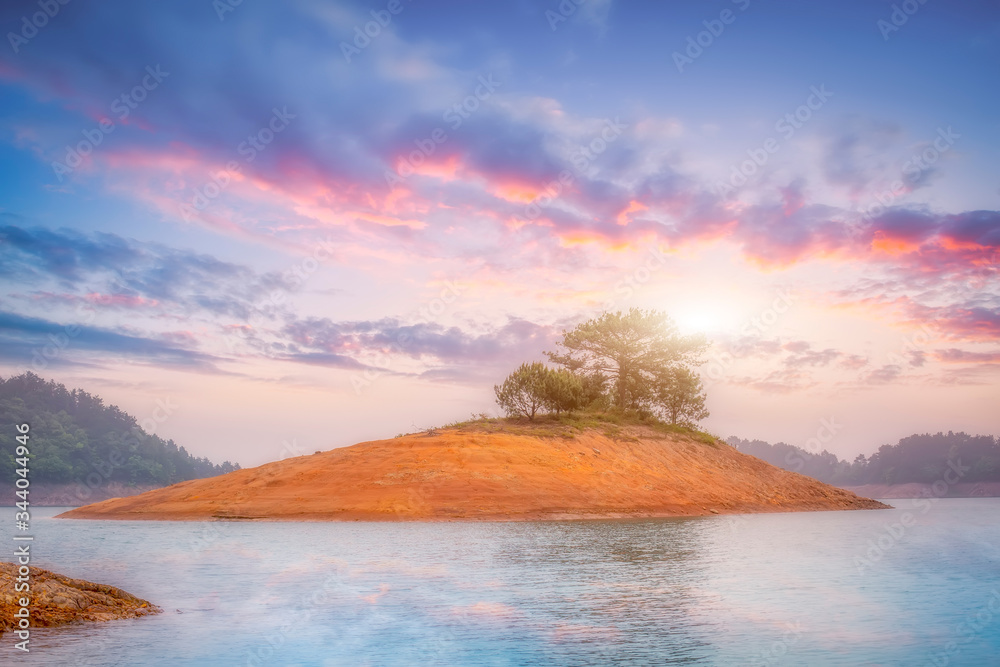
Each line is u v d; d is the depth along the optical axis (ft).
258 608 55.98
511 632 47.55
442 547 96.89
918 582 69.36
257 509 155.22
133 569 76.64
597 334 265.34
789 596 61.00
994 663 39.55
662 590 63.87
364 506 152.15
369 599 59.62
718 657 40.98
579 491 171.01
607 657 41.06
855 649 42.73
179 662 39.91
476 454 180.24
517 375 234.99
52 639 45.52
